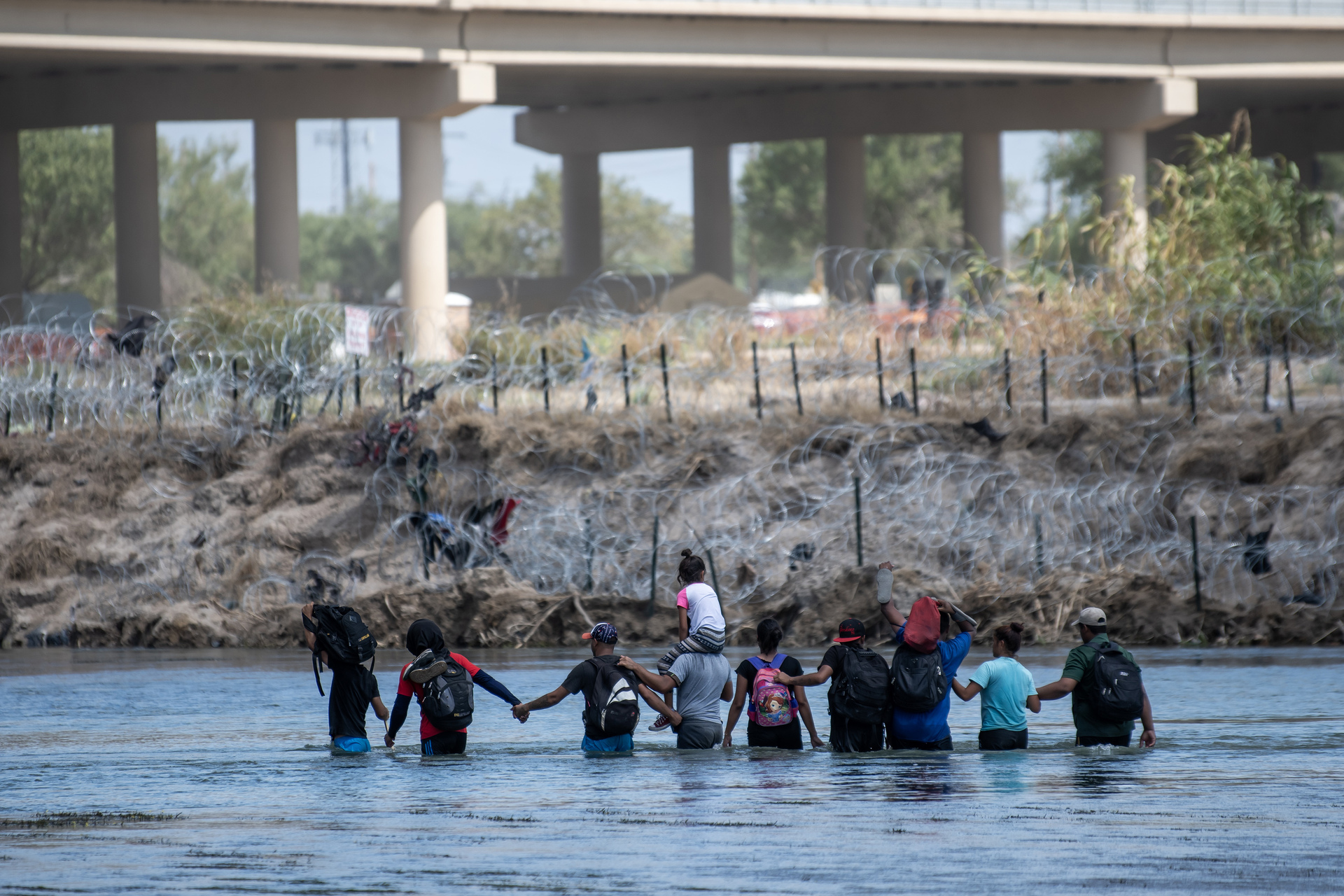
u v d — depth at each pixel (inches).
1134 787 1350.9
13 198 7829.7
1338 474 3056.1
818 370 3614.7
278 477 3356.3
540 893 968.3
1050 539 3061.0
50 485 3427.7
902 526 3058.6
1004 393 3395.7
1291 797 1294.3
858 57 6673.2
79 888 991.0
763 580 2940.5
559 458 3277.6
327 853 1095.6
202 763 1545.3
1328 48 7150.6
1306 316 3727.9
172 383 3590.1
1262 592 2861.7
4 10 5526.6
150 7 5708.7
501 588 2901.1
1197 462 3189.0
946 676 1604.3
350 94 6466.5
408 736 1791.3
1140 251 4042.8
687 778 1433.3
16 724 1850.4
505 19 6195.9
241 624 2950.3
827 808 1256.8
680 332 4089.6
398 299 7204.7
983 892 965.2
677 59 6422.2
